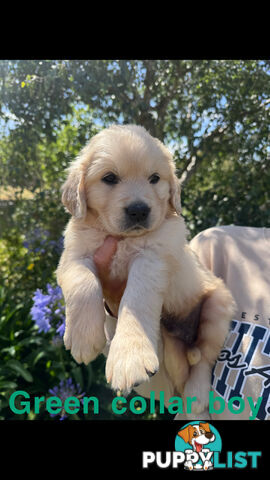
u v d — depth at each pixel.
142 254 0.27
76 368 0.53
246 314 0.30
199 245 0.37
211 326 0.31
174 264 0.28
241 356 0.29
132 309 0.23
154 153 0.29
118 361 0.21
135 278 0.25
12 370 0.54
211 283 0.33
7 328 0.59
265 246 0.33
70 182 0.30
